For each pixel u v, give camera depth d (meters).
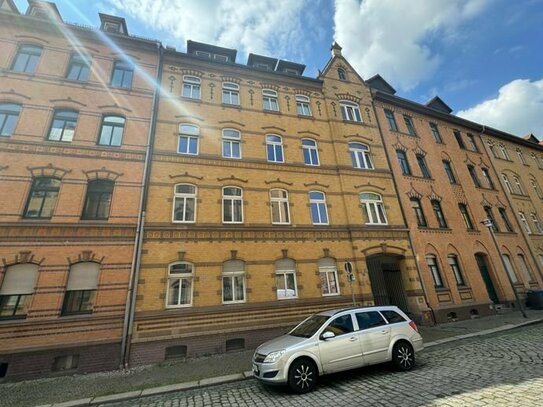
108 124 11.88
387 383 6.10
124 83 12.94
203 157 12.51
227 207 12.23
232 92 14.95
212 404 5.80
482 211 18.56
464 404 4.70
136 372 8.23
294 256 12.12
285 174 13.67
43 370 8.14
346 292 12.34
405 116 19.31
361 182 14.99
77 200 10.16
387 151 16.78
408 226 14.99
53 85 11.55
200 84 14.24
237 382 7.12
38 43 12.06
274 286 11.38
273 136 14.66
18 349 8.13
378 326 7.12
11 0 12.68
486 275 16.98
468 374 6.22
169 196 11.36
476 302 14.94
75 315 8.92
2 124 10.56
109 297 9.35
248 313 10.62
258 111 14.80
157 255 10.28
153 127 12.26
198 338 9.75
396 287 14.59
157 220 10.79
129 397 6.46
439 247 15.46
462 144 21.16
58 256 9.29
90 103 11.77
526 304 16.91
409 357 7.05
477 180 20.05
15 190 9.62
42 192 10.07
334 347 6.44
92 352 8.66
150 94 12.88
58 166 10.35
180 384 7.02
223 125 13.66
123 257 9.91
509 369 6.34
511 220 19.73
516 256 18.44
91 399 6.39
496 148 23.17
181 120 12.98
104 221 10.15
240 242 11.55
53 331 8.56
